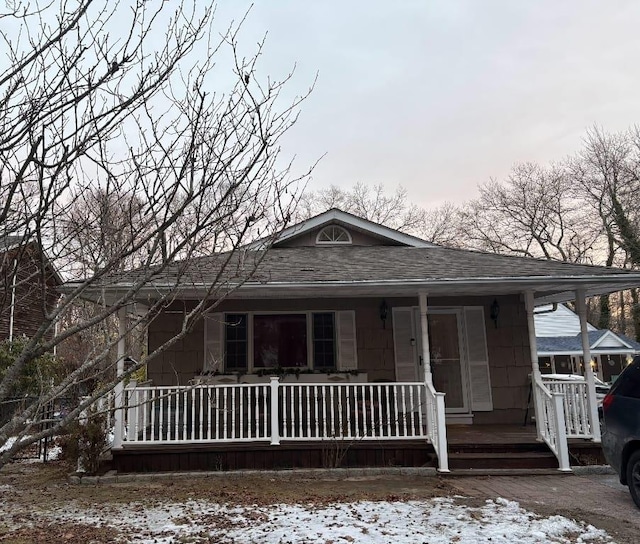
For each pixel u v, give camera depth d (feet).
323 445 28.71
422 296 31.24
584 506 20.63
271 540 16.80
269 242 12.83
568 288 31.78
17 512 21.20
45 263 9.80
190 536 17.38
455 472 27.09
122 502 22.43
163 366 35.09
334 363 36.22
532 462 28.25
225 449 28.50
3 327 50.24
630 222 102.73
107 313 9.44
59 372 36.04
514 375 36.65
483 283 29.78
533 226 121.70
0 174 9.01
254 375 34.76
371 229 42.32
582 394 30.66
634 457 20.52
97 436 27.35
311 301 36.73
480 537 16.65
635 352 82.69
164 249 10.32
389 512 19.88
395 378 36.17
